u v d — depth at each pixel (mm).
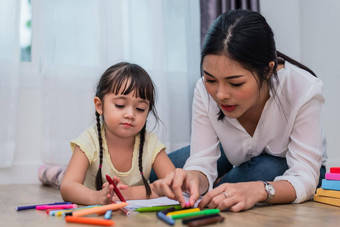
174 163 1634
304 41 2330
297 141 1153
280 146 1264
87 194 1090
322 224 802
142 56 2256
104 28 2158
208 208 960
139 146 1359
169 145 2262
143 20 2268
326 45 2221
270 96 1181
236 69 947
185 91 2336
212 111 1272
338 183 1059
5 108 2006
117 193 965
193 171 1139
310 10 2301
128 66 1288
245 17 1000
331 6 2195
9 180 2080
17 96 2045
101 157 1295
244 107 1018
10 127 2020
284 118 1212
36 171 2121
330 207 1021
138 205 995
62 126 2105
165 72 2281
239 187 961
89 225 800
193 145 1313
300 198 1058
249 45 953
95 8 2174
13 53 2033
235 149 1320
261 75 996
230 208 932
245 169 1340
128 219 850
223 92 981
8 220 871
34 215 933
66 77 2121
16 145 2100
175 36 2328
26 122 2123
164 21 2301
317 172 1132
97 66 2160
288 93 1172
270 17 2361
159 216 842
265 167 1282
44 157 2105
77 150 1274
